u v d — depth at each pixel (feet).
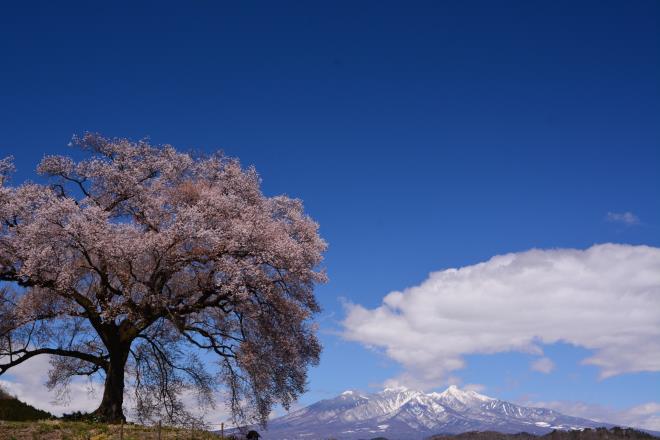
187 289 108.99
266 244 107.34
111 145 113.91
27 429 89.45
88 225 97.50
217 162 122.11
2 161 106.11
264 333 112.06
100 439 87.35
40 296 109.60
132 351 112.68
